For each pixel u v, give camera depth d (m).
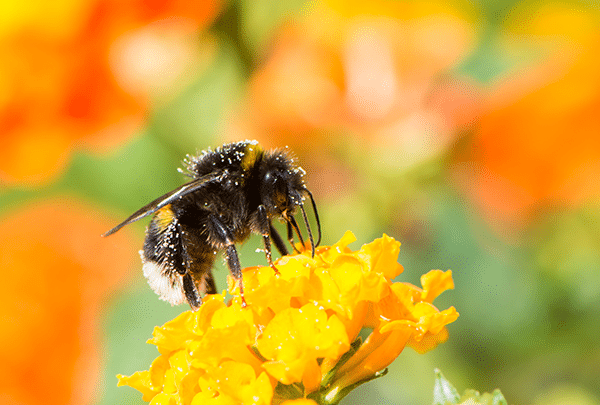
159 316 0.39
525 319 0.39
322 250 0.34
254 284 0.34
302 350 0.33
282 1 0.40
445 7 0.40
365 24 0.39
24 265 0.38
